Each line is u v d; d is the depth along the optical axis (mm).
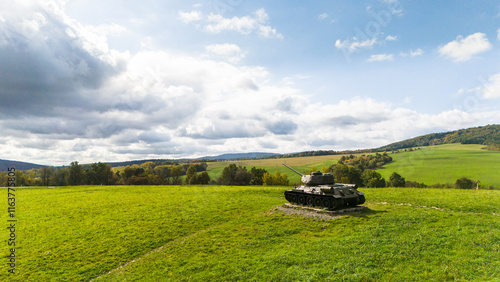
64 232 25656
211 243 20969
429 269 13430
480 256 13969
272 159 133000
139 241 22688
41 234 25453
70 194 46688
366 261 14938
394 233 18328
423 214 21766
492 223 18672
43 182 96688
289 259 16438
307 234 20359
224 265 17047
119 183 95625
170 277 16469
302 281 13812
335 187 23984
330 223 21672
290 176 93562
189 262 18188
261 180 90000
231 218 27234
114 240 23141
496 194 29531
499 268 12391
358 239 17922
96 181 97000
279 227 22469
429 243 16266
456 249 15180
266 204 32312
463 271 12711
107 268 18719
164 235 23781
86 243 22781
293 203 28609
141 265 18609
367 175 69438
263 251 18391
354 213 23234
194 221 27062
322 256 16188
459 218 20344
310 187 26156
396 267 13984
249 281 14750
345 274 13922
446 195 29938
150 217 29156
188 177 89500
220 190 45625
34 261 19938
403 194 32406
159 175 91438
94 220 29078
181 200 37625
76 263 19500
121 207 34625
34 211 34406
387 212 23156
